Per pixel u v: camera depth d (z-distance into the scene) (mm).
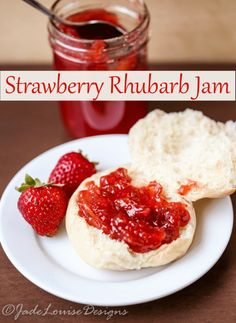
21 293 334
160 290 313
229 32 462
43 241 347
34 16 456
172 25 460
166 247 322
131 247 323
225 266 343
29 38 467
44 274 325
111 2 409
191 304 326
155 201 344
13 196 364
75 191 356
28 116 443
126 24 410
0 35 465
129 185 350
